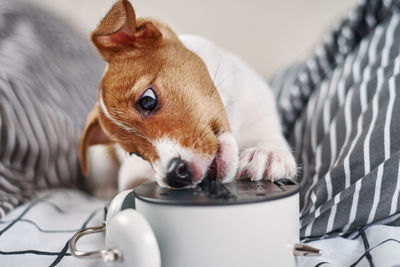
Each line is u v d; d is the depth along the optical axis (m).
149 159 0.41
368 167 0.39
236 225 0.31
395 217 0.39
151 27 0.43
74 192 0.57
